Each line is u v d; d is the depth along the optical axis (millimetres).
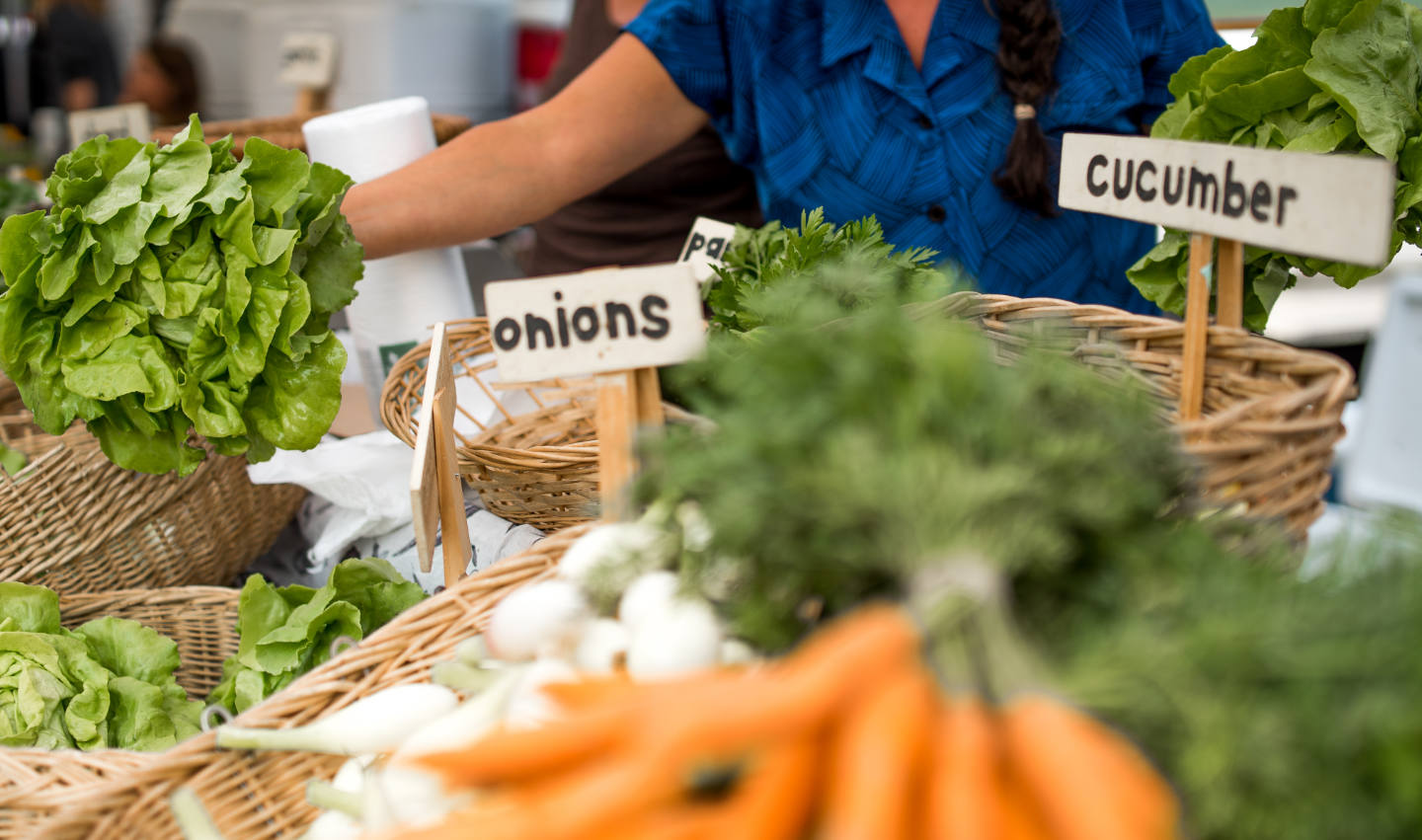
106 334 944
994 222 1288
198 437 1149
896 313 535
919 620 417
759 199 1505
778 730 399
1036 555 435
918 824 385
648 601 596
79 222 945
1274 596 448
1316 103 919
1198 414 784
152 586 1175
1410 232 916
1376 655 398
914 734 388
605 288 719
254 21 2564
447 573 862
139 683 1010
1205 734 384
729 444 507
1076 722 386
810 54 1275
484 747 448
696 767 410
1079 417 502
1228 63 962
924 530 427
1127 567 480
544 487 994
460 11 2506
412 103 1395
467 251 1883
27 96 3791
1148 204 788
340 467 1142
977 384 473
